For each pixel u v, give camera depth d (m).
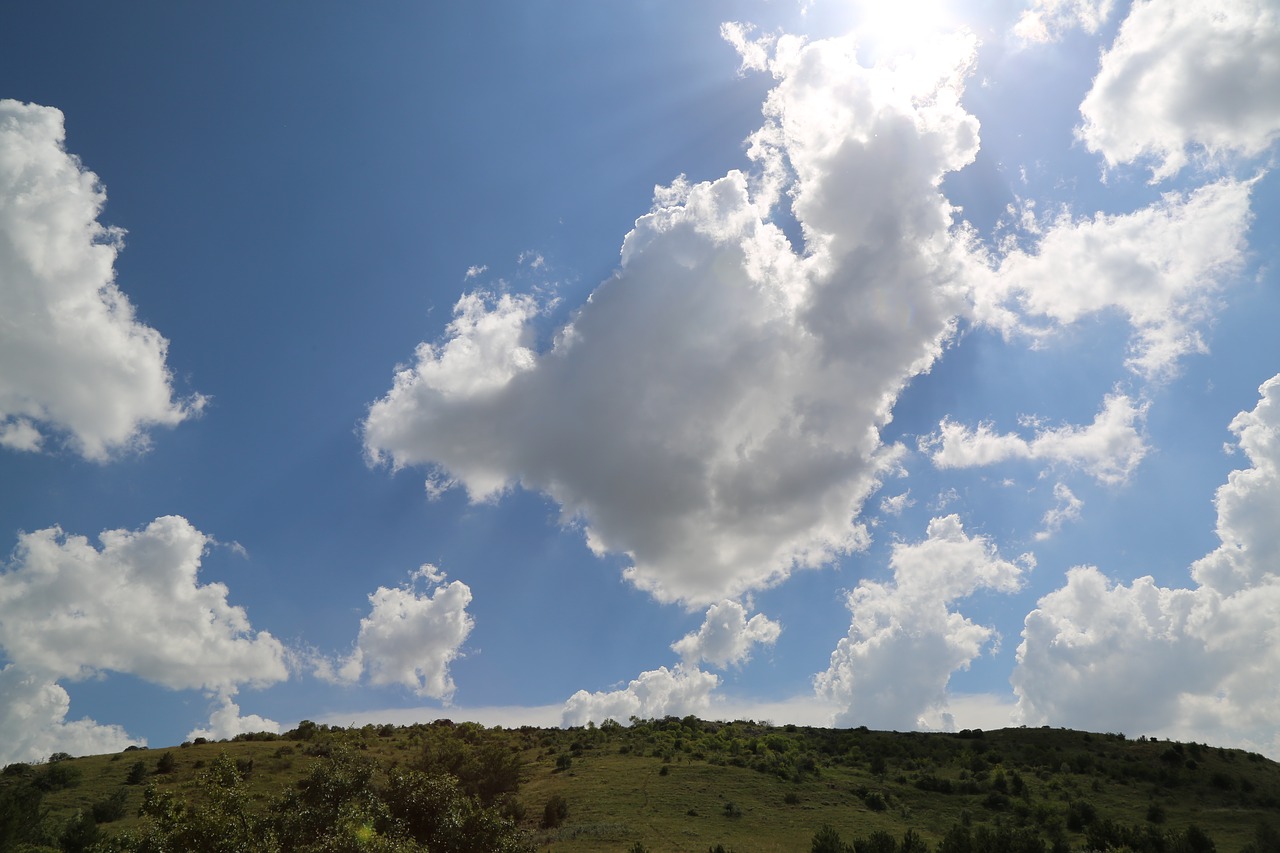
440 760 77.94
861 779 92.88
